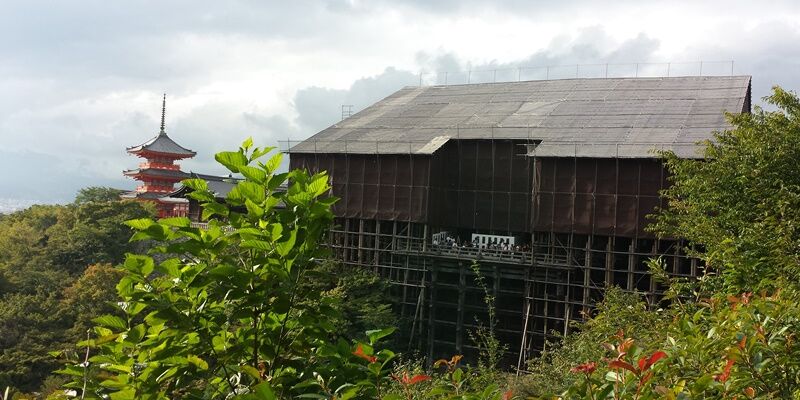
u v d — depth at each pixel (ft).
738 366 15.33
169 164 294.25
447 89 215.31
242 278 17.39
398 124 191.42
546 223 151.53
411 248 171.83
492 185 175.42
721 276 41.42
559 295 152.87
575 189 148.05
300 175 19.51
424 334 172.04
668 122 153.48
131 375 17.44
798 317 16.93
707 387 13.99
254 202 18.29
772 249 36.01
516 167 172.45
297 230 17.93
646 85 181.27
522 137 164.66
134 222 17.30
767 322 16.94
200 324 17.92
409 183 170.81
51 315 142.61
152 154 288.51
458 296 176.14
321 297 19.03
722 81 172.65
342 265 172.55
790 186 64.13
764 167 74.08
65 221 197.16
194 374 17.54
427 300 173.27
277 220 18.31
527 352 152.76
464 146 178.40
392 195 173.37
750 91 178.91
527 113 179.22
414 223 172.14
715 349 16.99
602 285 154.51
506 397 14.65
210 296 17.89
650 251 150.41
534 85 200.13
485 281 170.19
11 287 159.84
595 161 145.89
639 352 14.70
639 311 32.96
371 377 18.19
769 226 42.42
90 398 17.20
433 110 198.49
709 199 81.35
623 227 142.92
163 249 17.53
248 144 19.33
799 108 83.82
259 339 18.85
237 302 18.58
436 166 172.14
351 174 179.52
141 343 17.47
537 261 155.22
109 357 17.48
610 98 176.76
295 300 18.93
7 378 120.37
